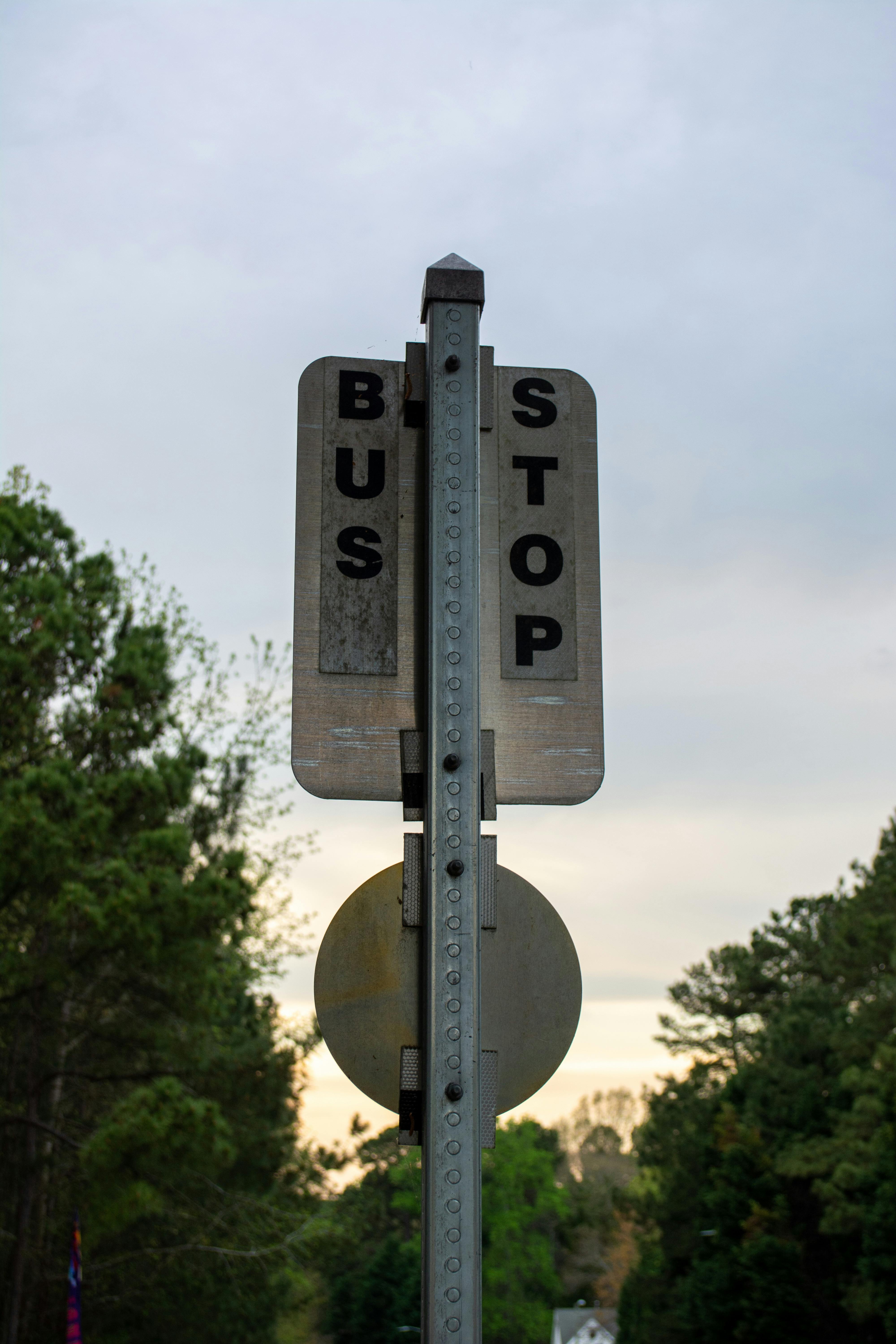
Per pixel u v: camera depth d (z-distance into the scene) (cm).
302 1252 2172
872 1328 4000
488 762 286
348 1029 269
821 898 6359
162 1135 1589
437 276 267
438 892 242
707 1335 4372
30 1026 2034
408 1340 5097
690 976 6550
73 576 2011
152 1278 2088
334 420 299
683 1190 5562
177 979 1845
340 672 286
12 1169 2003
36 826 1612
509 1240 6888
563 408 312
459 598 252
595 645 300
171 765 1795
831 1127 4359
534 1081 278
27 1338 1970
